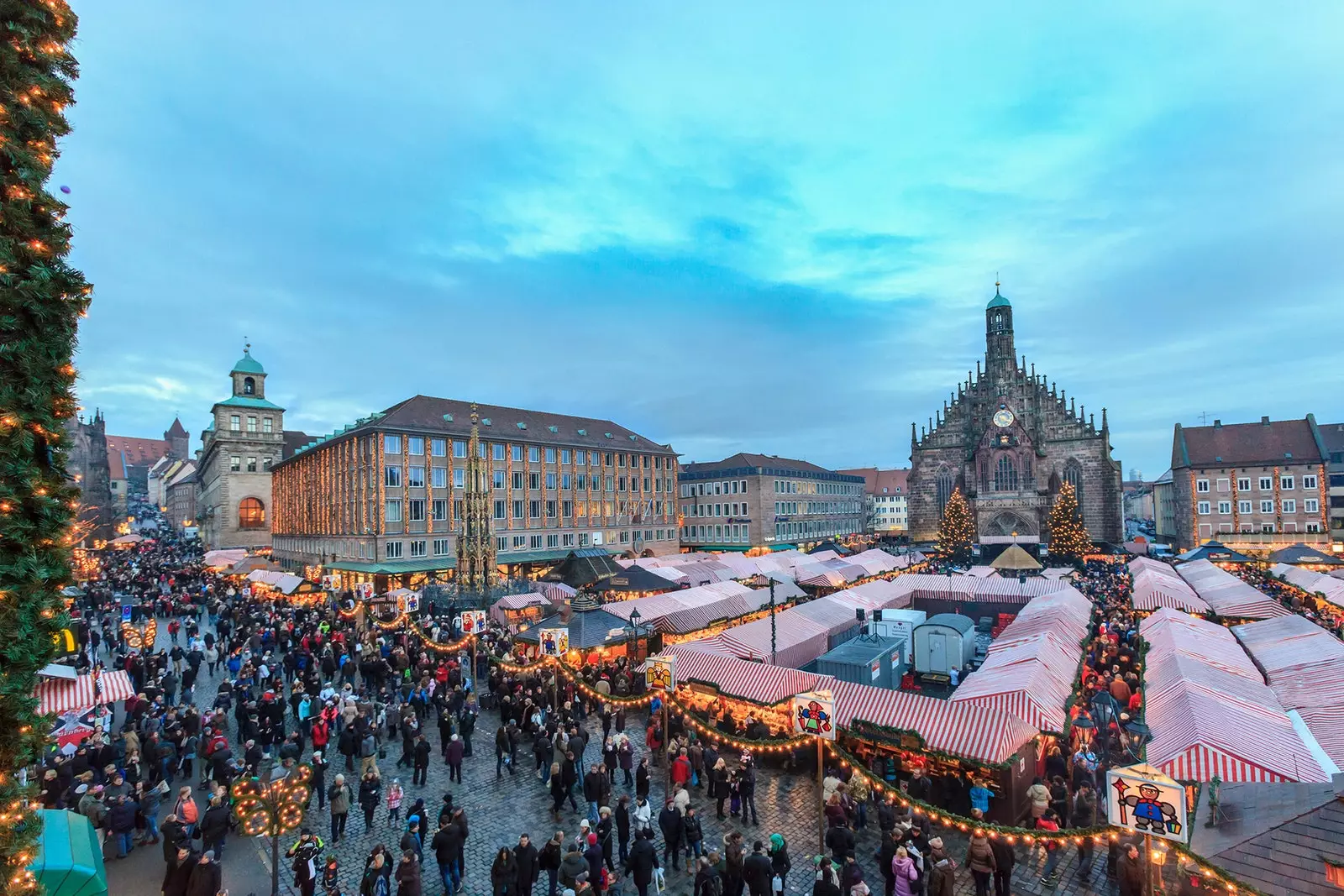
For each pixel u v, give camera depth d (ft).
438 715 80.74
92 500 367.45
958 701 63.87
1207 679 63.52
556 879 45.39
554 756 64.03
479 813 58.75
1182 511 297.74
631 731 78.69
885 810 50.26
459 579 156.35
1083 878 48.32
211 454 368.27
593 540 272.10
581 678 84.38
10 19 26.55
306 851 43.80
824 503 409.28
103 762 61.31
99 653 114.93
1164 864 40.81
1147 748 54.39
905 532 508.94
